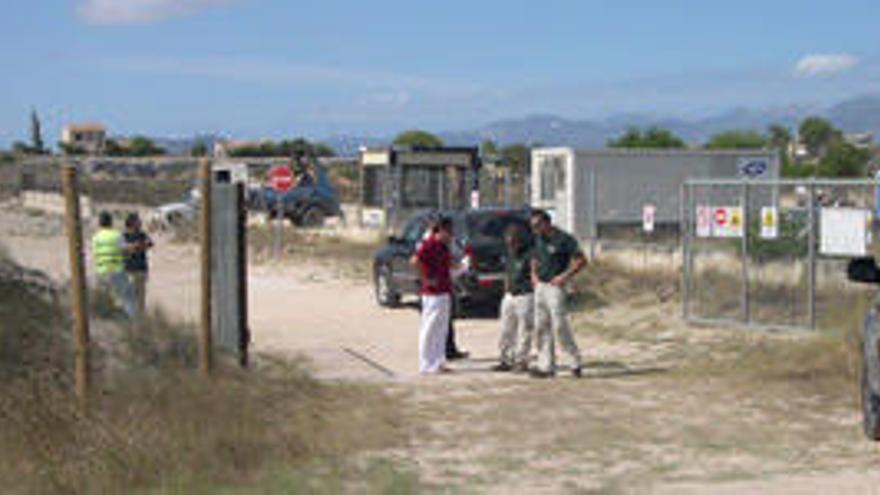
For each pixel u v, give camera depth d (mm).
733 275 17656
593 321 18141
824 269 16250
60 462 8195
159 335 11953
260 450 9141
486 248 18766
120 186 62250
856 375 12352
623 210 32125
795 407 11336
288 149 79750
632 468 8977
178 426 9117
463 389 12781
